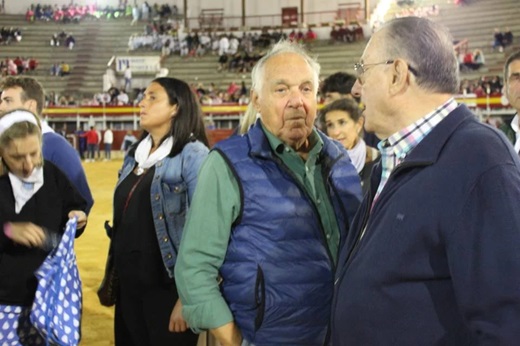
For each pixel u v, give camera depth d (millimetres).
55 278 2496
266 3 35938
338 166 2205
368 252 1612
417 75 1638
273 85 2068
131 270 2846
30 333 2625
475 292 1416
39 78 31453
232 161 2041
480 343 1403
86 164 21562
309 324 2014
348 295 1647
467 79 24875
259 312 1982
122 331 3021
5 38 34000
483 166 1460
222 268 2062
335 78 3748
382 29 1712
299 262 2014
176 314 2752
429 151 1562
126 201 2904
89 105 25609
